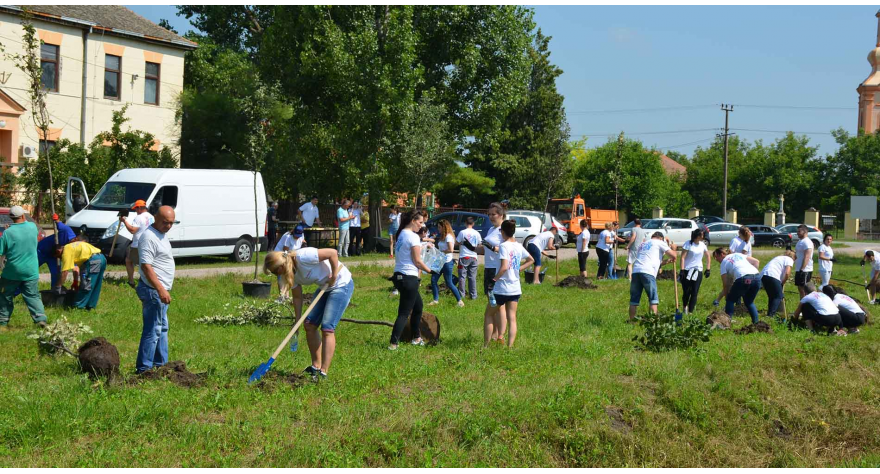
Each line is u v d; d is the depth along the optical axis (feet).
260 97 60.29
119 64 99.81
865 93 195.42
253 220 70.38
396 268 31.40
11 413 20.33
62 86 93.50
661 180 205.98
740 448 25.70
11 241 32.24
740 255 41.88
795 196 201.36
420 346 31.86
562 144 140.26
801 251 49.65
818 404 29.25
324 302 25.13
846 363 33.45
